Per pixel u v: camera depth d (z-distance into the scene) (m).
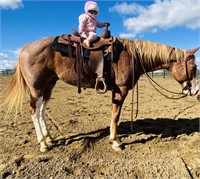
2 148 4.27
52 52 4.19
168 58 4.45
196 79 4.48
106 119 6.21
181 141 4.65
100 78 4.12
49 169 3.48
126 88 4.25
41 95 4.27
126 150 4.23
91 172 3.45
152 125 5.64
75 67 4.21
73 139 4.63
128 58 4.25
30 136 4.84
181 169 3.47
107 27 4.38
